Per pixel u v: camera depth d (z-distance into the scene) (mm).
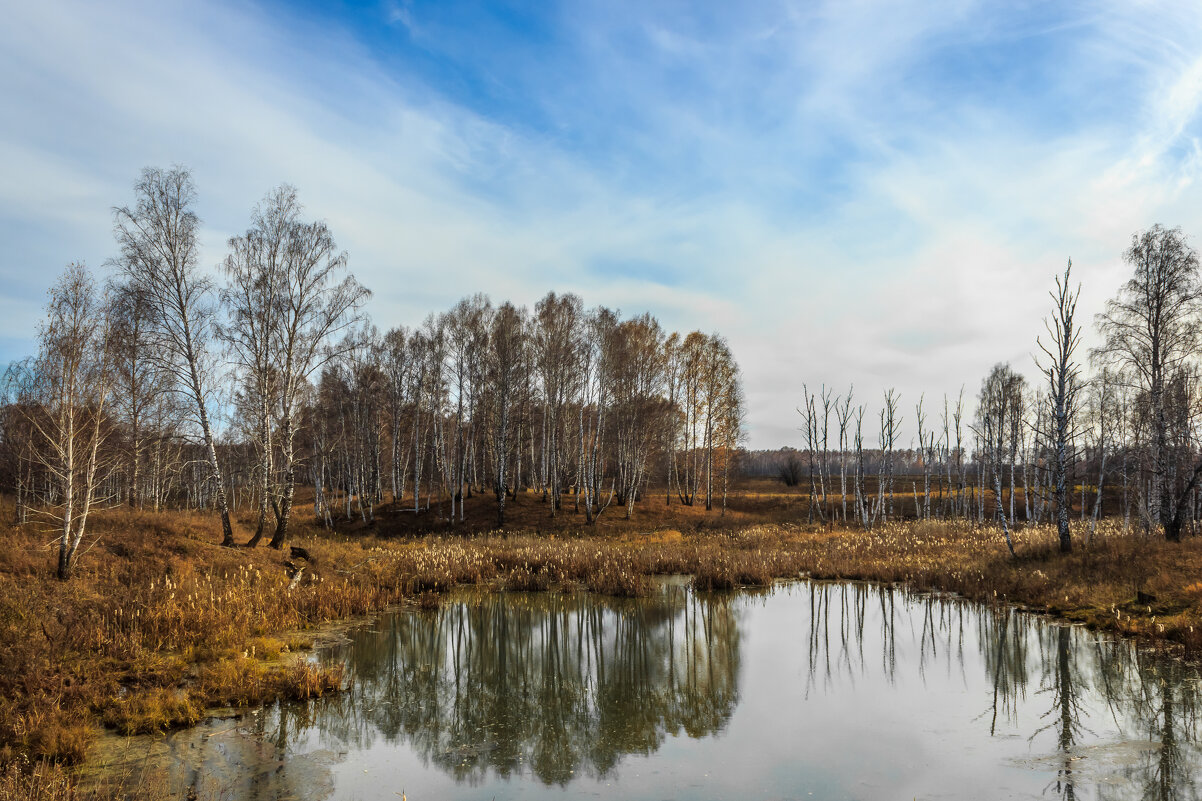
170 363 19641
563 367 38312
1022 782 7340
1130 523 29797
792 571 23891
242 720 9305
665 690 11391
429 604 17797
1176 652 12094
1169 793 6961
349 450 42906
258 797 7016
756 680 11922
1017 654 12953
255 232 21438
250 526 30094
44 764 7184
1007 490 58188
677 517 39500
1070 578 17297
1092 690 10609
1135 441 26188
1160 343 22094
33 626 10688
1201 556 15766
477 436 46438
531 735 9164
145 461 31031
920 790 7184
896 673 12148
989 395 46594
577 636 15492
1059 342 20344
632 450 40219
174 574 15133
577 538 32594
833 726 9406
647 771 7867
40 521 16938
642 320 45500
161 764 7688
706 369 44625
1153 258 22031
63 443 13773
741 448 51094
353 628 15375
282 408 21828
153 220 19281
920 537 30969
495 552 25531
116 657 10672
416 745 8727
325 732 9023
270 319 21359
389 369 41188
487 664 13141
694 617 17469
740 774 7723
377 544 29828
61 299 13781
